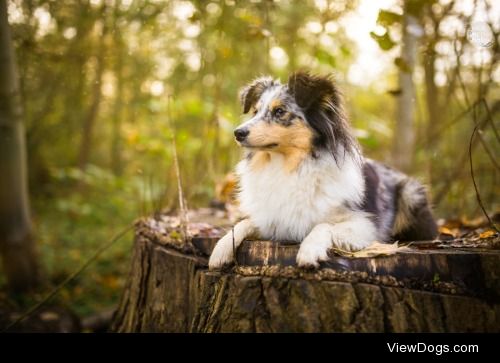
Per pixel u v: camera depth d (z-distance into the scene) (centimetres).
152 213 146
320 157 97
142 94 267
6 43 143
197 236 102
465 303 77
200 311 87
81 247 203
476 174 167
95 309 158
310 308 78
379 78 275
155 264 102
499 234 95
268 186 99
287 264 83
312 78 98
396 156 203
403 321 76
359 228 92
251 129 96
